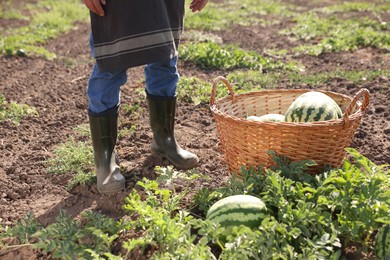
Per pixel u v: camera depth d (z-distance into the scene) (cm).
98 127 427
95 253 325
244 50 1046
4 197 451
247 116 459
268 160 391
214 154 513
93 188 448
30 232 372
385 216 335
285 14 1636
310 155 384
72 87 811
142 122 614
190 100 687
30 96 769
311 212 330
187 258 304
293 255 309
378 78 754
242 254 307
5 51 1055
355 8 1633
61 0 1884
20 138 597
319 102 403
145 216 369
